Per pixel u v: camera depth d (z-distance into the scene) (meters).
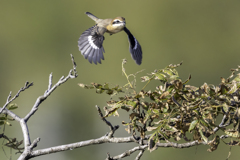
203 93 3.85
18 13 21.42
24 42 21.11
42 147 16.33
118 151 14.43
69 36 21.59
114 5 21.81
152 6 21.86
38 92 19.14
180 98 3.97
